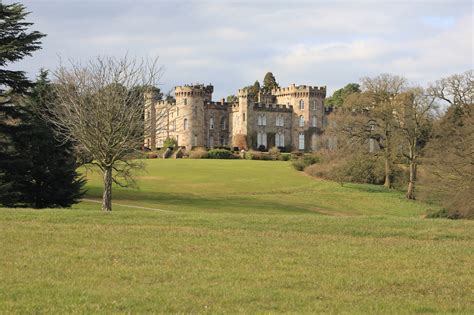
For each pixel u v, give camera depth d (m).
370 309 15.54
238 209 64.88
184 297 16.16
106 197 45.22
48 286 16.94
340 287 17.78
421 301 16.47
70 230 25.34
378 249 23.02
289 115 146.25
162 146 136.38
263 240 24.25
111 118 44.84
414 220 29.47
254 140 141.75
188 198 71.75
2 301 15.32
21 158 45.97
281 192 81.50
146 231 25.55
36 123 47.47
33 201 49.03
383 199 79.19
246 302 15.94
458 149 55.56
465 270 20.09
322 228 27.06
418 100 79.81
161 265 19.88
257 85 183.62
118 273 18.69
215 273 18.92
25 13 45.50
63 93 51.19
